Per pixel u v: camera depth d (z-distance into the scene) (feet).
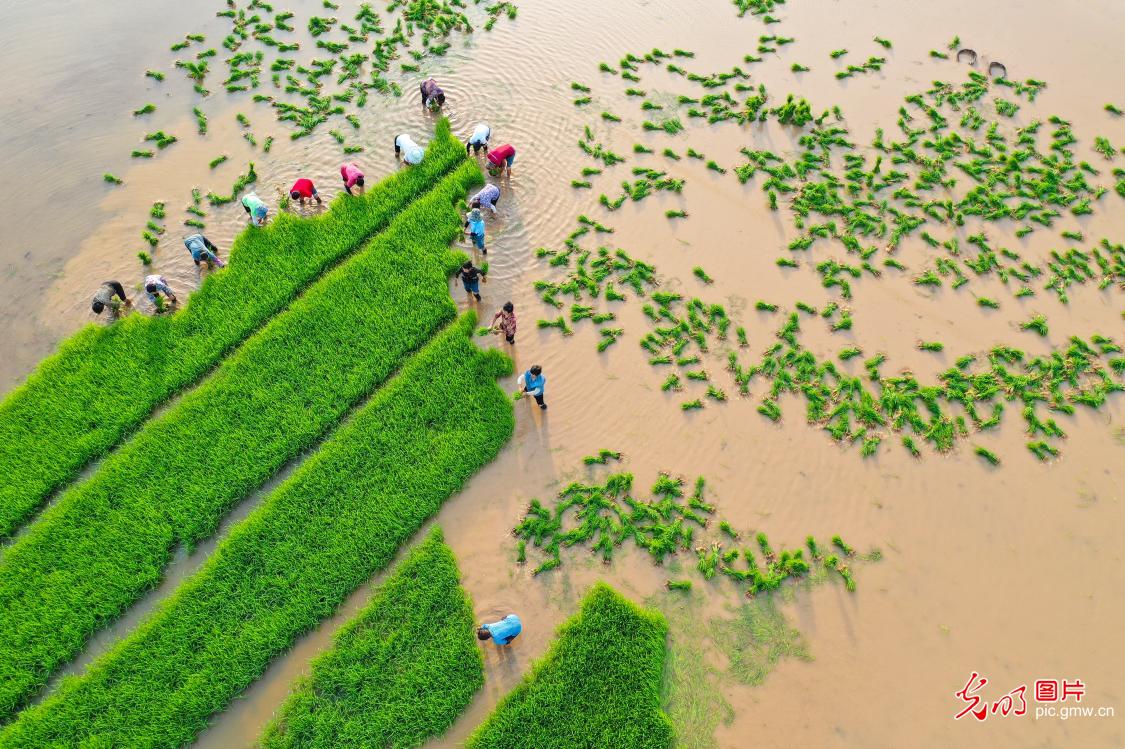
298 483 51.08
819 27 91.76
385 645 44.57
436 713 42.52
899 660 45.85
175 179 71.41
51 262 64.49
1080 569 49.78
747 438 55.72
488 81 83.25
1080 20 92.53
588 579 48.60
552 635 46.14
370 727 41.88
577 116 80.02
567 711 42.80
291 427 54.08
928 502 52.70
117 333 59.00
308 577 47.09
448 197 70.03
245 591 46.26
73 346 58.03
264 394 55.62
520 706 42.75
